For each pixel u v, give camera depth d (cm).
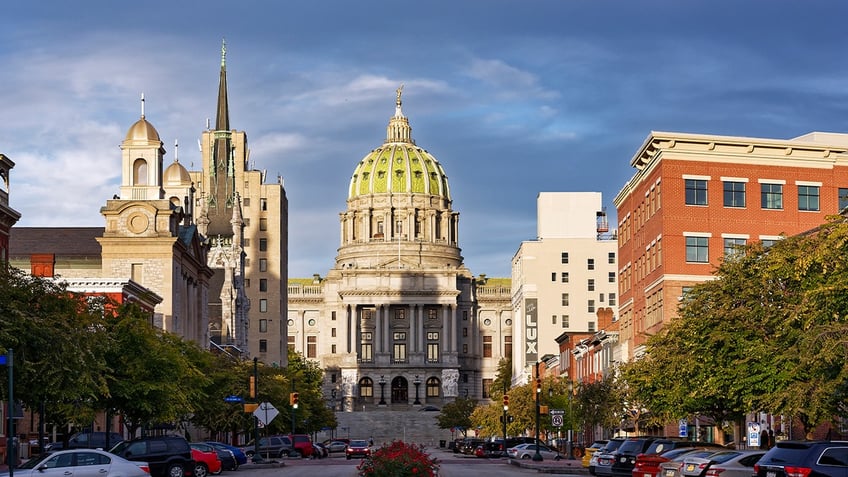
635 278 11131
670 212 9712
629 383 7750
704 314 6266
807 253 5166
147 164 12788
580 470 8362
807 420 5569
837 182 9856
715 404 6562
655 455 5731
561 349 17425
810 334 4862
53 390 5528
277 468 9331
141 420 8031
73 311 6128
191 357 9244
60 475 5281
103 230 13212
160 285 12288
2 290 5381
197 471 7181
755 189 9788
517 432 15600
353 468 9300
